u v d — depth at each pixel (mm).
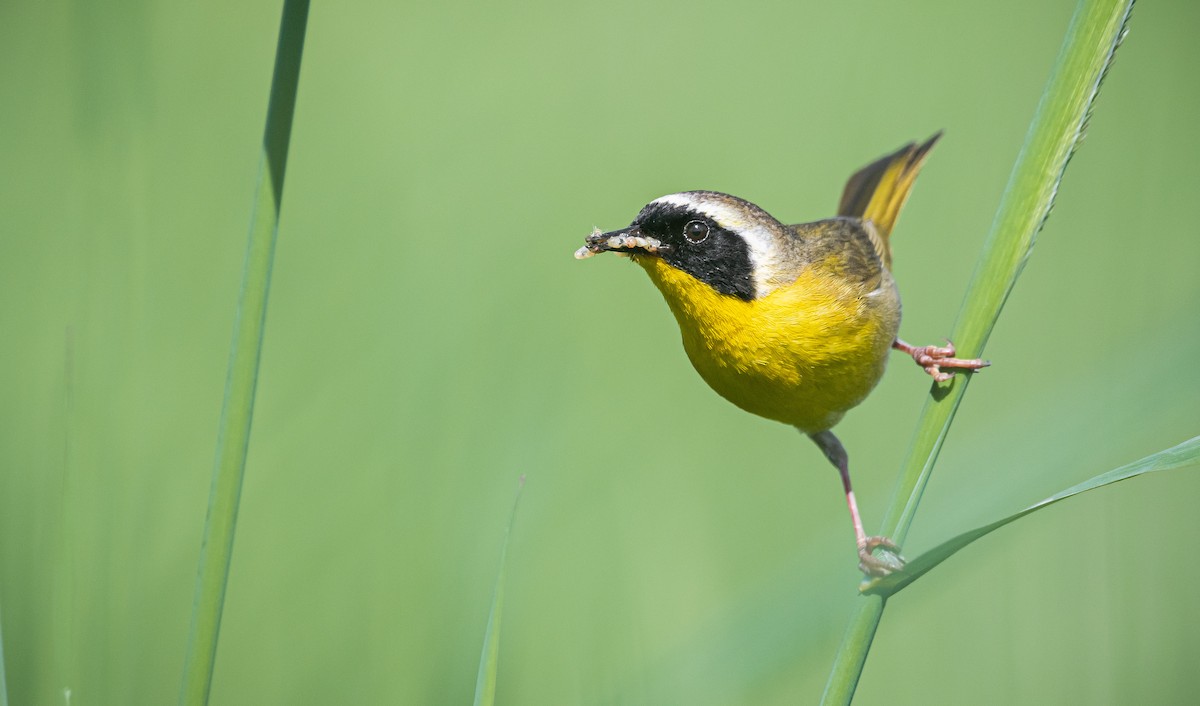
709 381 8883
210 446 10289
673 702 7184
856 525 8852
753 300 8328
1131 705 8375
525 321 10812
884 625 10383
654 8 17797
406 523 9359
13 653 6789
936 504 8453
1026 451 8203
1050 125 5918
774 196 14555
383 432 9805
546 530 9477
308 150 14250
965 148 15750
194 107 14742
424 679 8586
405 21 17859
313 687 9078
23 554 7148
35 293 11766
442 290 11125
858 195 10961
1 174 12641
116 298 8734
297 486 9797
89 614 7312
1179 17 17641
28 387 10352
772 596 7344
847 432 12578
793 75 16531
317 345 10836
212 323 11539
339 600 9219
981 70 17047
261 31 15273
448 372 10250
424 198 13398
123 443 8305
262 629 9445
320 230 12133
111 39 9234
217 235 12414
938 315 13508
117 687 7402
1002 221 5969
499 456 9672
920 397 12891
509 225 12586
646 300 12398
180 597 9438
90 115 9094
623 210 13398
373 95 15758
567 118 15523
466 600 8828
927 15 18047
